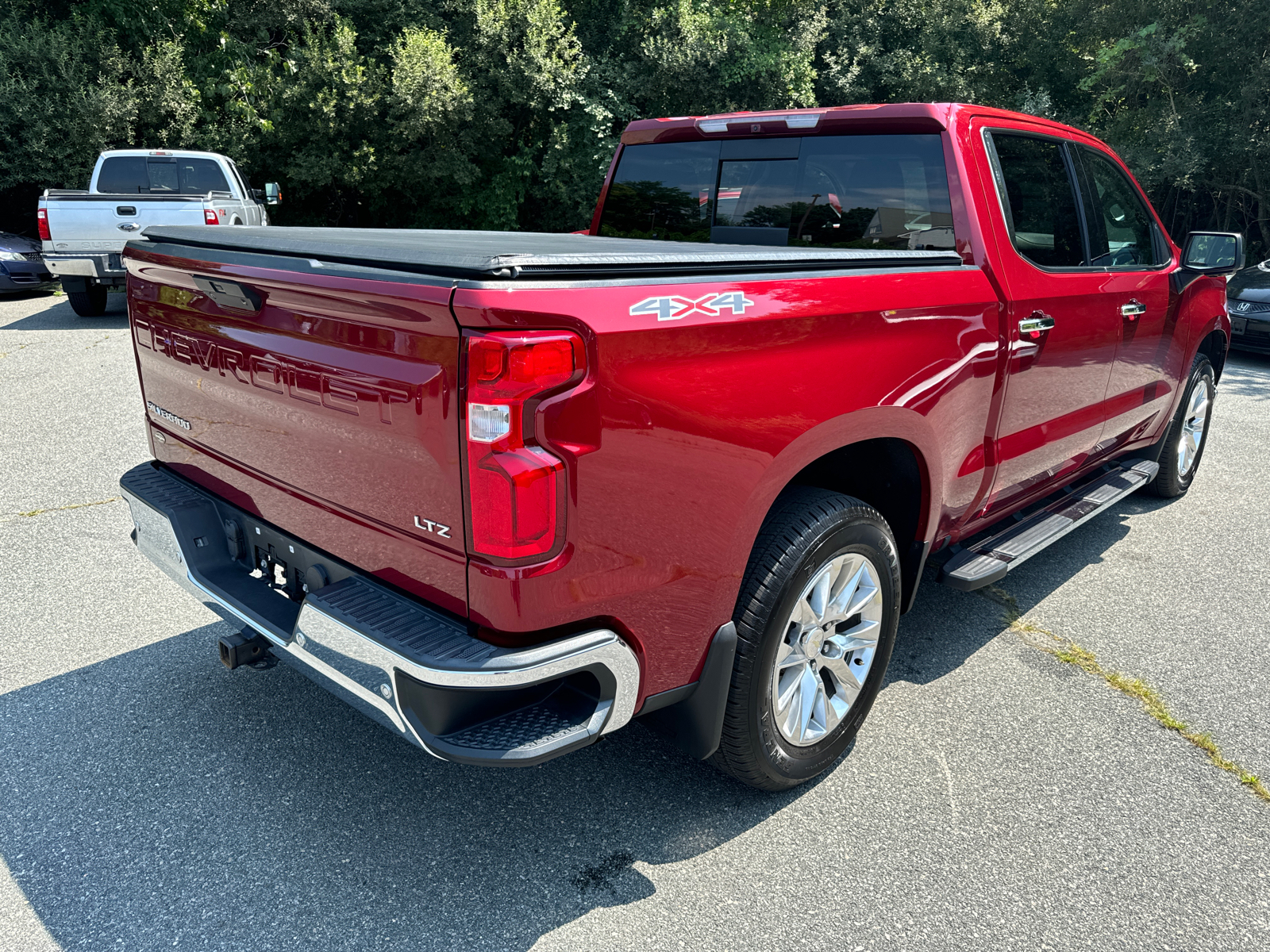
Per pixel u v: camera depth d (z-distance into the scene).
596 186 20.70
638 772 2.69
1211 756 2.84
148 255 2.60
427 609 1.93
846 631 2.62
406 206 22.39
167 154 11.43
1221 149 17.81
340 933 2.06
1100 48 19.95
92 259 10.11
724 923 2.12
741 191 3.47
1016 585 4.12
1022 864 2.34
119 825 2.41
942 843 2.41
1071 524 3.60
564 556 1.78
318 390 2.03
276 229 2.88
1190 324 4.50
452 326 1.67
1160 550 4.56
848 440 2.35
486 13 19.23
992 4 22.67
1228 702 3.15
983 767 2.75
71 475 5.23
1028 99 21.03
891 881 2.27
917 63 22.30
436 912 2.13
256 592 2.44
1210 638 3.62
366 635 1.86
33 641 3.36
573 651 1.83
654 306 1.83
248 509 2.49
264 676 3.17
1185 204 21.34
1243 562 4.41
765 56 20.27
